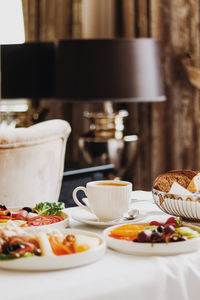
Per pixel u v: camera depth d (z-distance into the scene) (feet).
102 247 3.27
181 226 3.79
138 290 2.98
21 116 13.61
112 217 4.19
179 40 14.08
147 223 3.89
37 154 7.07
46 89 12.55
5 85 12.26
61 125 7.45
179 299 3.10
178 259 3.27
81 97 11.41
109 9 14.46
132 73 11.35
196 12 13.98
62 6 14.88
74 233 3.62
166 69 14.21
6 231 3.26
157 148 14.53
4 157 6.71
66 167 10.55
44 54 12.52
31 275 3.01
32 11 15.07
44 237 3.25
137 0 14.26
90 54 11.33
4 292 2.74
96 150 12.42
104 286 2.90
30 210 4.39
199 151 14.33
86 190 4.36
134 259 3.28
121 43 11.30
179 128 14.40
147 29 14.25
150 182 14.62
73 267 3.10
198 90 14.14
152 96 11.57
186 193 4.15
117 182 4.37
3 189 6.86
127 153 12.59
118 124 13.23
